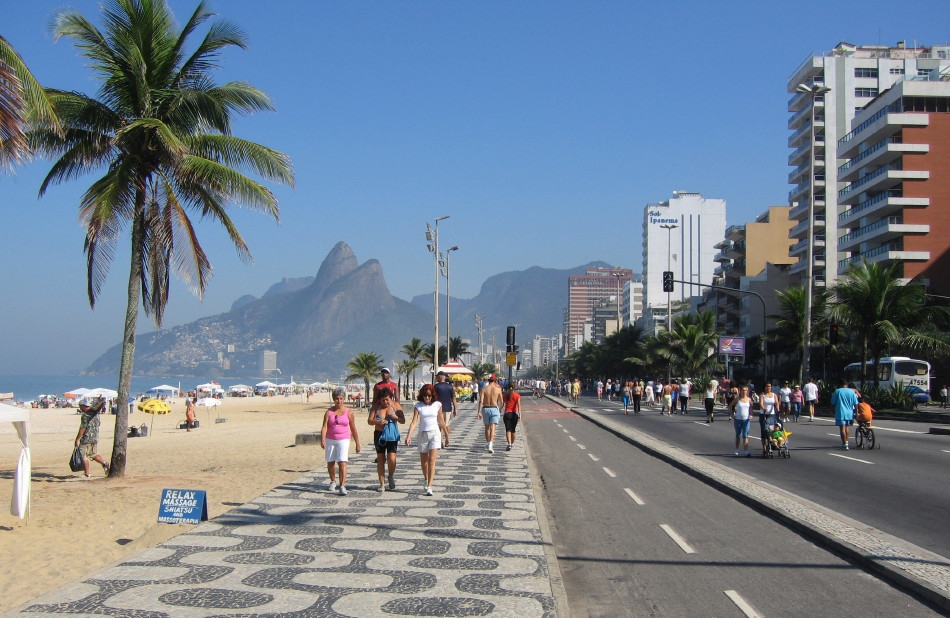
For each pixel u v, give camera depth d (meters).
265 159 17.38
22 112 10.41
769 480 15.05
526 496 13.00
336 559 8.35
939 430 26.73
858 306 39.16
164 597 6.82
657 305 168.00
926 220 66.94
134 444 30.72
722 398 53.59
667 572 8.27
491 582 7.42
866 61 88.44
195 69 17.22
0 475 18.97
